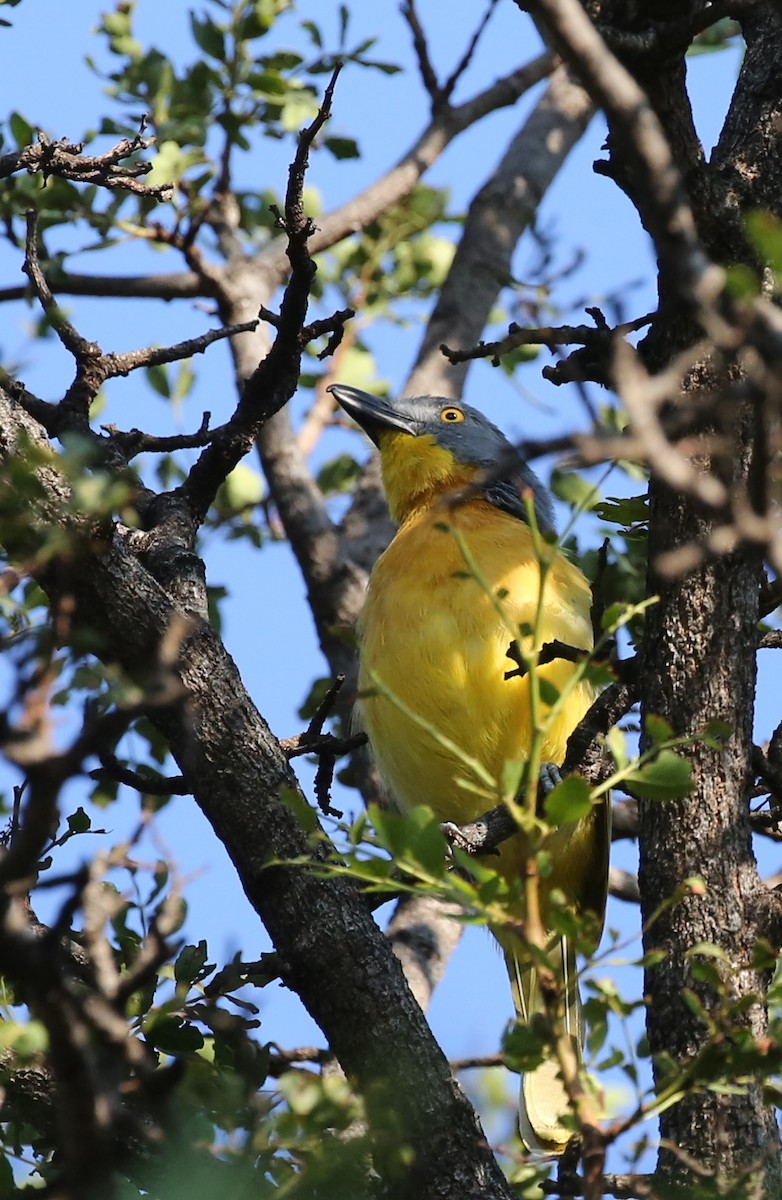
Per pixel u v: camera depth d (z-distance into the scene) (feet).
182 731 28.17
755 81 29.96
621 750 20.86
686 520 27.50
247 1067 24.08
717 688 27.30
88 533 25.14
